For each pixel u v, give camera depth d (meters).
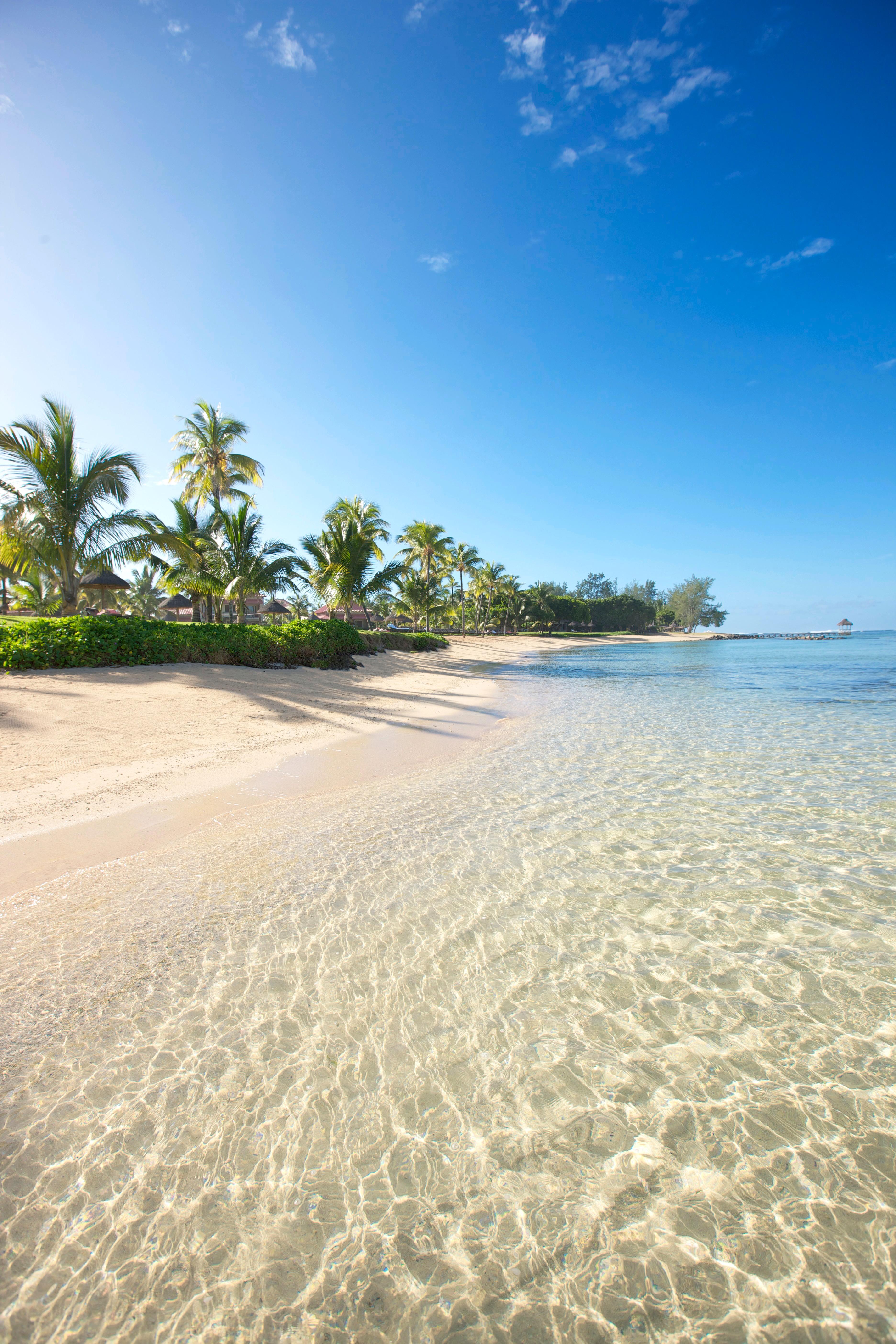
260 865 5.13
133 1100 2.59
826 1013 3.25
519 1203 2.19
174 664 15.54
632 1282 1.93
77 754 8.24
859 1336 1.77
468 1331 1.78
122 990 3.36
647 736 11.57
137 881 4.77
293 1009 3.23
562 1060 2.89
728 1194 2.23
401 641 36.22
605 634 106.31
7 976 3.46
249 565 23.91
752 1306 1.86
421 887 4.74
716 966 3.70
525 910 4.38
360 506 33.50
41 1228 2.06
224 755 9.01
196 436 24.86
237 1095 2.63
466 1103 2.62
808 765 8.99
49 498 16.47
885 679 25.34
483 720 13.77
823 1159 2.37
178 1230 2.06
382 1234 2.06
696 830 6.10
